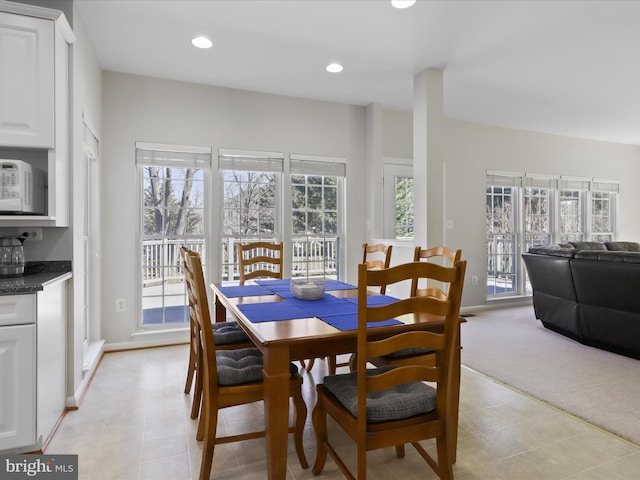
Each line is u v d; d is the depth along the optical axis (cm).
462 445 198
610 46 310
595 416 229
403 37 297
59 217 226
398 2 251
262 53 323
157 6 256
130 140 363
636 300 309
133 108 364
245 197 414
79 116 260
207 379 166
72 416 229
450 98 433
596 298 343
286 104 423
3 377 181
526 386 273
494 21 274
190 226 393
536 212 587
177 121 380
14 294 182
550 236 599
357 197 456
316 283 235
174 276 388
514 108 468
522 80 382
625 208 659
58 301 221
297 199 435
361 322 136
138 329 372
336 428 221
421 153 361
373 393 162
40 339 190
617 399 252
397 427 145
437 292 221
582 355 338
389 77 374
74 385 241
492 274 553
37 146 213
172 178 387
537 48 314
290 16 268
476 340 383
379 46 312
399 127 483
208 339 166
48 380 202
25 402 184
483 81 385
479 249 532
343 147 449
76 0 247
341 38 299
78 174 257
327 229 450
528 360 325
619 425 218
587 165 620
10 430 182
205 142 390
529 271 429
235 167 402
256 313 188
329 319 176
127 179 363
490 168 542
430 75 356
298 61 339
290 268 427
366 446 140
